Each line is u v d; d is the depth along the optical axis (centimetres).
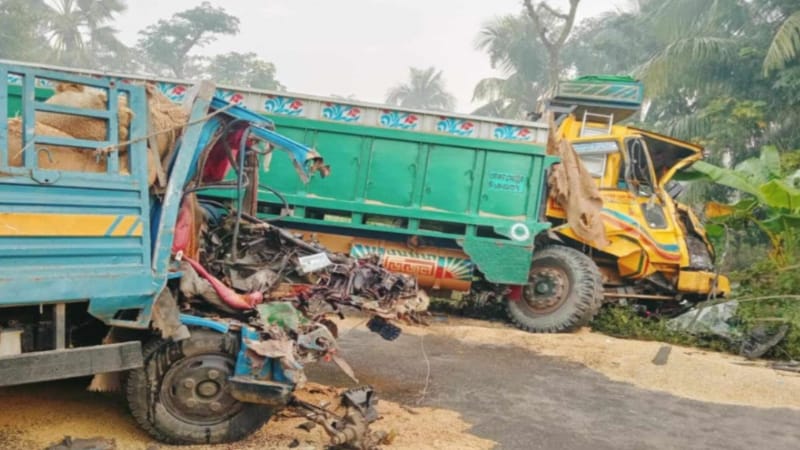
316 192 1045
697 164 1230
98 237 448
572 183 1046
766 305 1055
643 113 2350
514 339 952
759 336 1005
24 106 422
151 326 480
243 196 644
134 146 465
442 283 1073
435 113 1041
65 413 530
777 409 718
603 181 1103
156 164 478
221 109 504
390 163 1050
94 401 561
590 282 1031
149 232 471
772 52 1703
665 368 831
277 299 555
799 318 988
